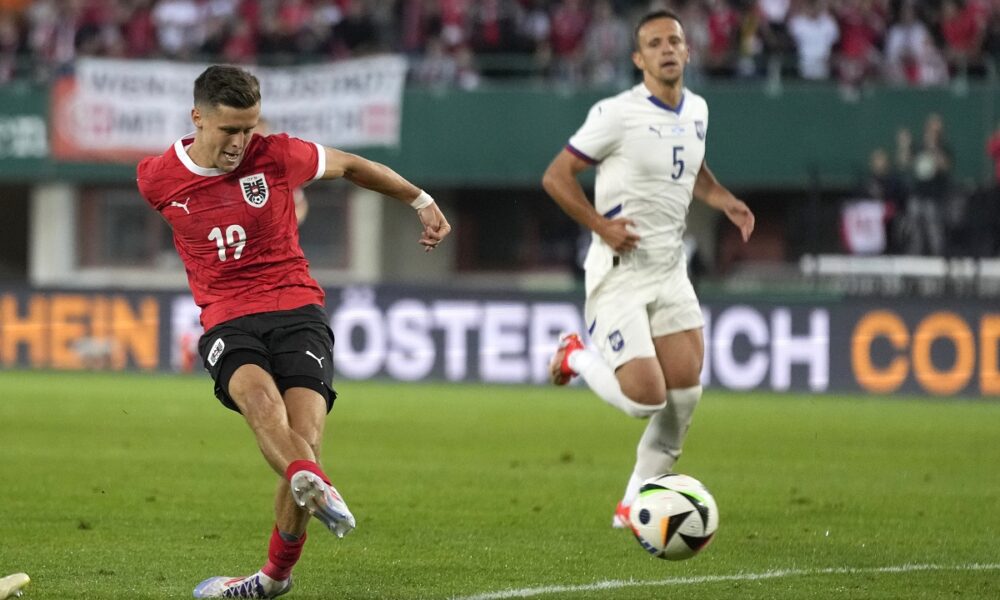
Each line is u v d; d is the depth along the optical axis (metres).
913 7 82.31
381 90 83.75
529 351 72.31
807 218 75.88
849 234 73.00
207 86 19.98
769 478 37.88
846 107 78.94
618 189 29.02
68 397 60.31
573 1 85.69
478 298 72.94
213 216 20.81
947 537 28.30
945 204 71.25
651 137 28.75
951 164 74.88
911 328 67.62
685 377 28.73
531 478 37.34
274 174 21.03
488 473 38.34
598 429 51.03
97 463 39.25
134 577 23.41
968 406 61.53
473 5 86.69
